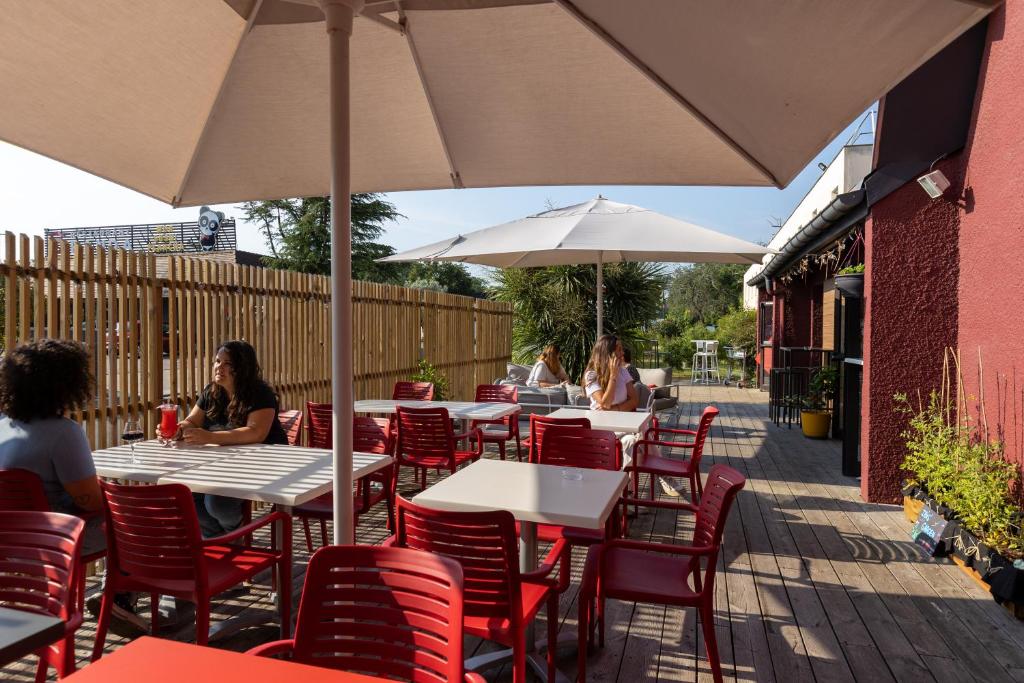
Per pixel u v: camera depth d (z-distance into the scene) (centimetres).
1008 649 349
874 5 165
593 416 595
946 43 173
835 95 212
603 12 215
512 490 318
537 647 341
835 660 338
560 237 671
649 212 734
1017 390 468
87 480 309
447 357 1052
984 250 536
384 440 468
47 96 256
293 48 279
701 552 287
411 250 812
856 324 762
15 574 208
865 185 638
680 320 3231
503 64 275
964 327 589
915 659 339
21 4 221
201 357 535
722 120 257
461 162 332
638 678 320
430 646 170
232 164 322
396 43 279
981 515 439
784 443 991
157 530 277
